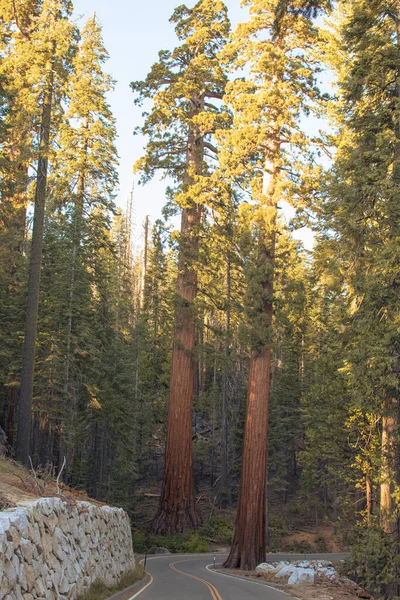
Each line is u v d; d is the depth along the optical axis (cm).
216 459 5072
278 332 2272
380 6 1628
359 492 2820
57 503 1038
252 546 2211
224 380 4116
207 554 2959
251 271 2238
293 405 4912
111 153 3569
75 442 3123
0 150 2516
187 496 3167
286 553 3631
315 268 2108
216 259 3102
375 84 1631
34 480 1219
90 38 3688
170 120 3102
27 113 2209
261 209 2247
